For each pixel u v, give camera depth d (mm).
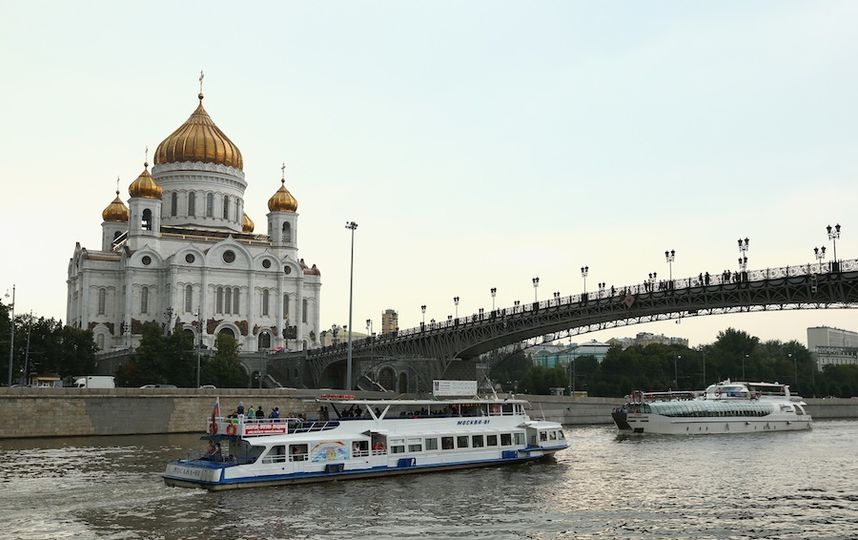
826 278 87062
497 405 65750
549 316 114000
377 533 39938
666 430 100375
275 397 101188
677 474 59781
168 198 189250
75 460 65875
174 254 176500
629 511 45469
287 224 195375
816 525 42125
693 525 42031
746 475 59531
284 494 49656
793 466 65125
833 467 64500
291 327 188625
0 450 74125
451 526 41594
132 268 176250
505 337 126312
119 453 71312
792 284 89750
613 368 199500
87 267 178750
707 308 100500
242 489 50750
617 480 56531
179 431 94938
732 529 41188
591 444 85062
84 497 47656
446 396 68688
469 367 136375
